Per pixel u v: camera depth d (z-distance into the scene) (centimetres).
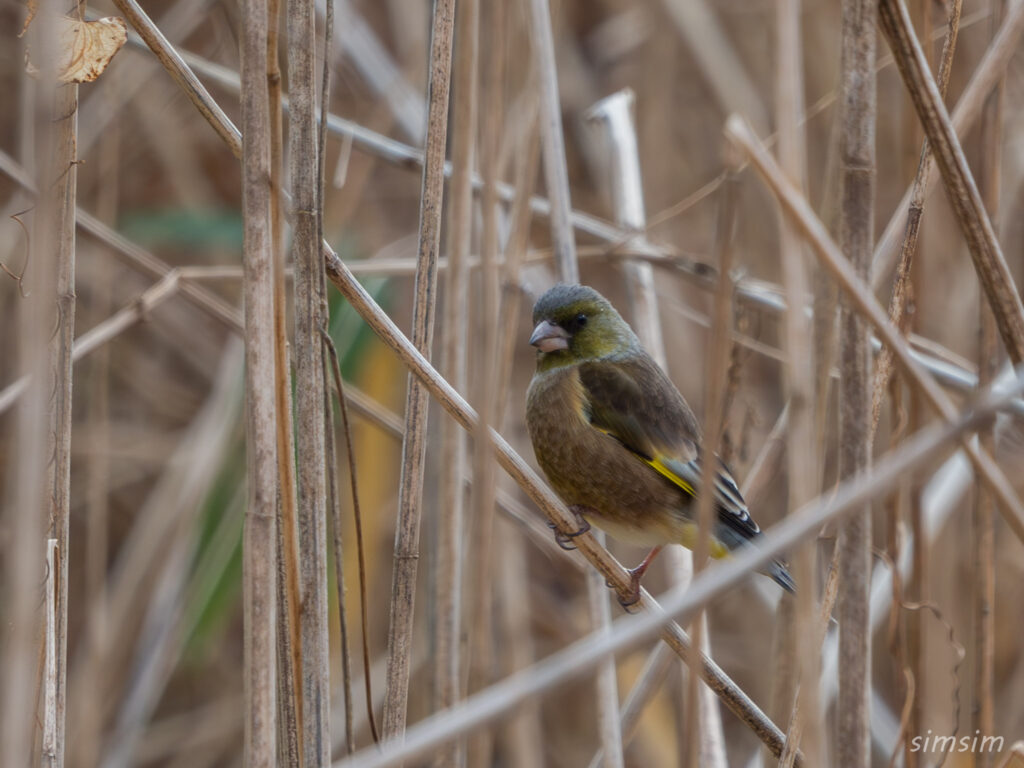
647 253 1135
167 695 1496
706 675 749
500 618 1279
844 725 612
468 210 832
